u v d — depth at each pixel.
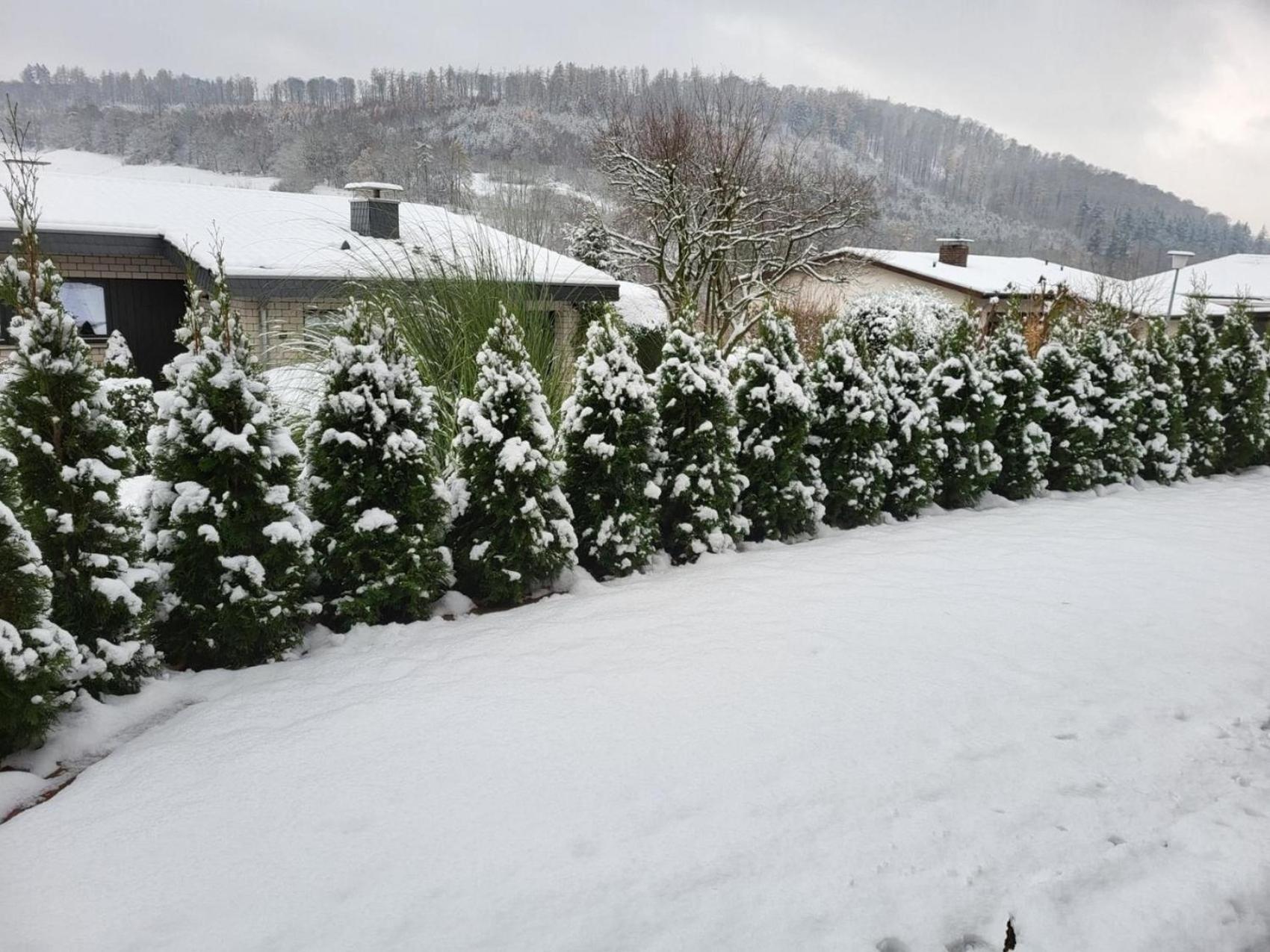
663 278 13.91
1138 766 3.12
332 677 3.65
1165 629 4.57
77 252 11.84
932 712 3.40
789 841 2.51
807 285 20.25
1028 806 2.80
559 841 2.46
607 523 5.22
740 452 6.28
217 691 3.58
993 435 8.49
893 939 2.15
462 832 2.49
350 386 4.27
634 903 2.22
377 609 4.31
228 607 3.71
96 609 3.36
